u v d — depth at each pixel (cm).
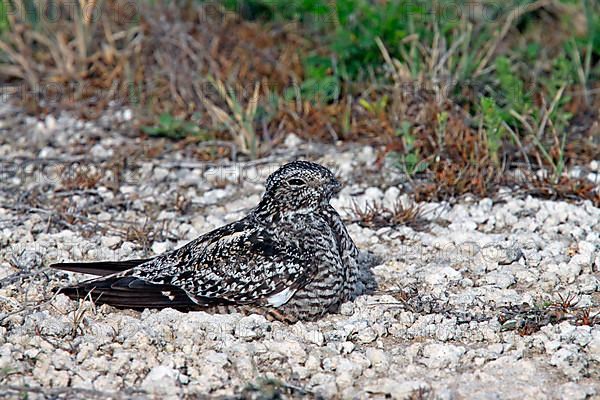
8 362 846
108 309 964
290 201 934
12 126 1552
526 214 1219
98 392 798
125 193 1324
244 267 920
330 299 928
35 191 1322
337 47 1495
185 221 1236
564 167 1326
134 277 948
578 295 994
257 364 859
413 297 998
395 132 1372
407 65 1488
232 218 1234
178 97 1535
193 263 941
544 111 1374
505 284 1024
